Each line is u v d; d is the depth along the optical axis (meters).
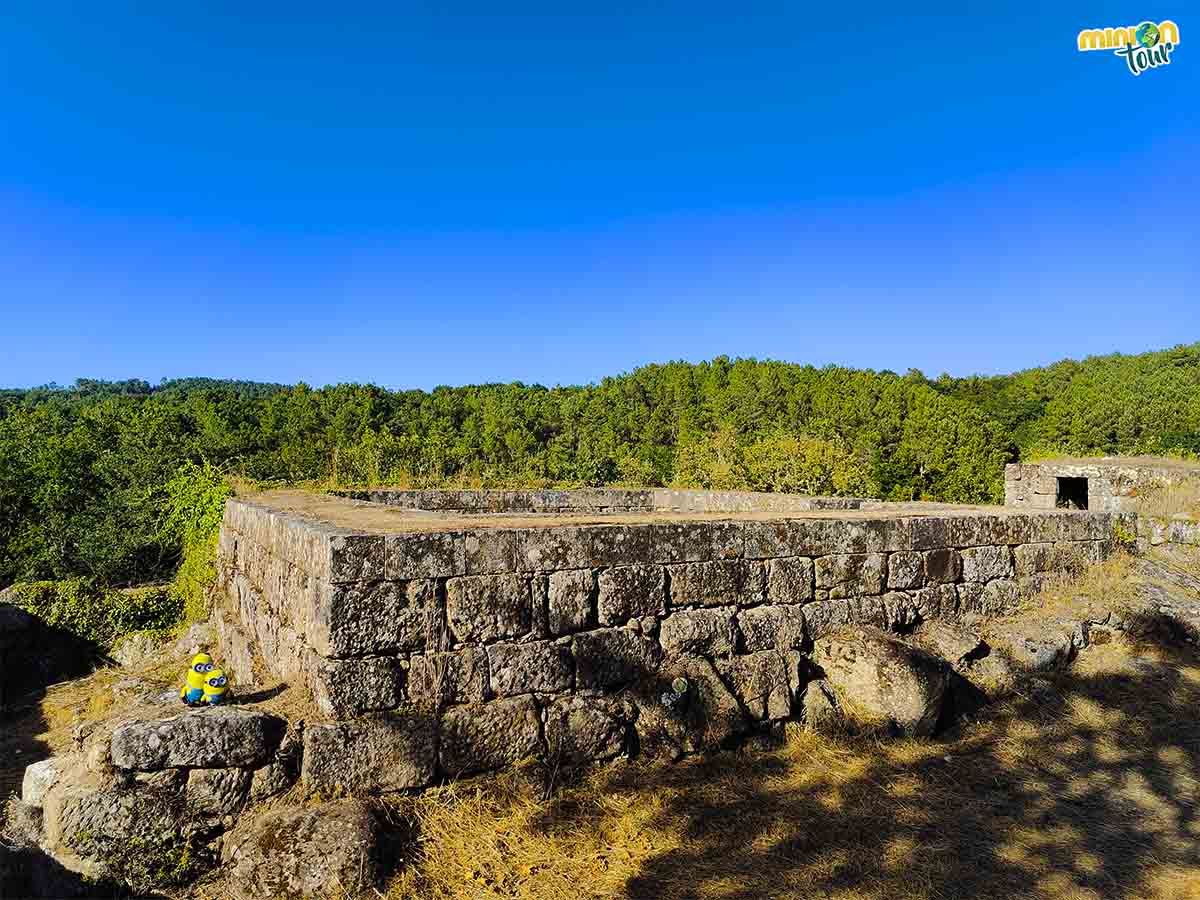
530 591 5.18
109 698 8.37
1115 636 7.88
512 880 4.07
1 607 10.92
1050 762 5.68
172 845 4.12
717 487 20.77
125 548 14.59
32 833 4.56
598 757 5.12
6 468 16.55
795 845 4.48
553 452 37.84
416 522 5.80
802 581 6.54
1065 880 4.21
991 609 7.81
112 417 27.58
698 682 5.61
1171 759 5.73
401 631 4.72
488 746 4.79
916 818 4.84
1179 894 4.09
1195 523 10.16
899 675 6.07
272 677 6.08
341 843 3.91
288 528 5.88
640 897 3.98
